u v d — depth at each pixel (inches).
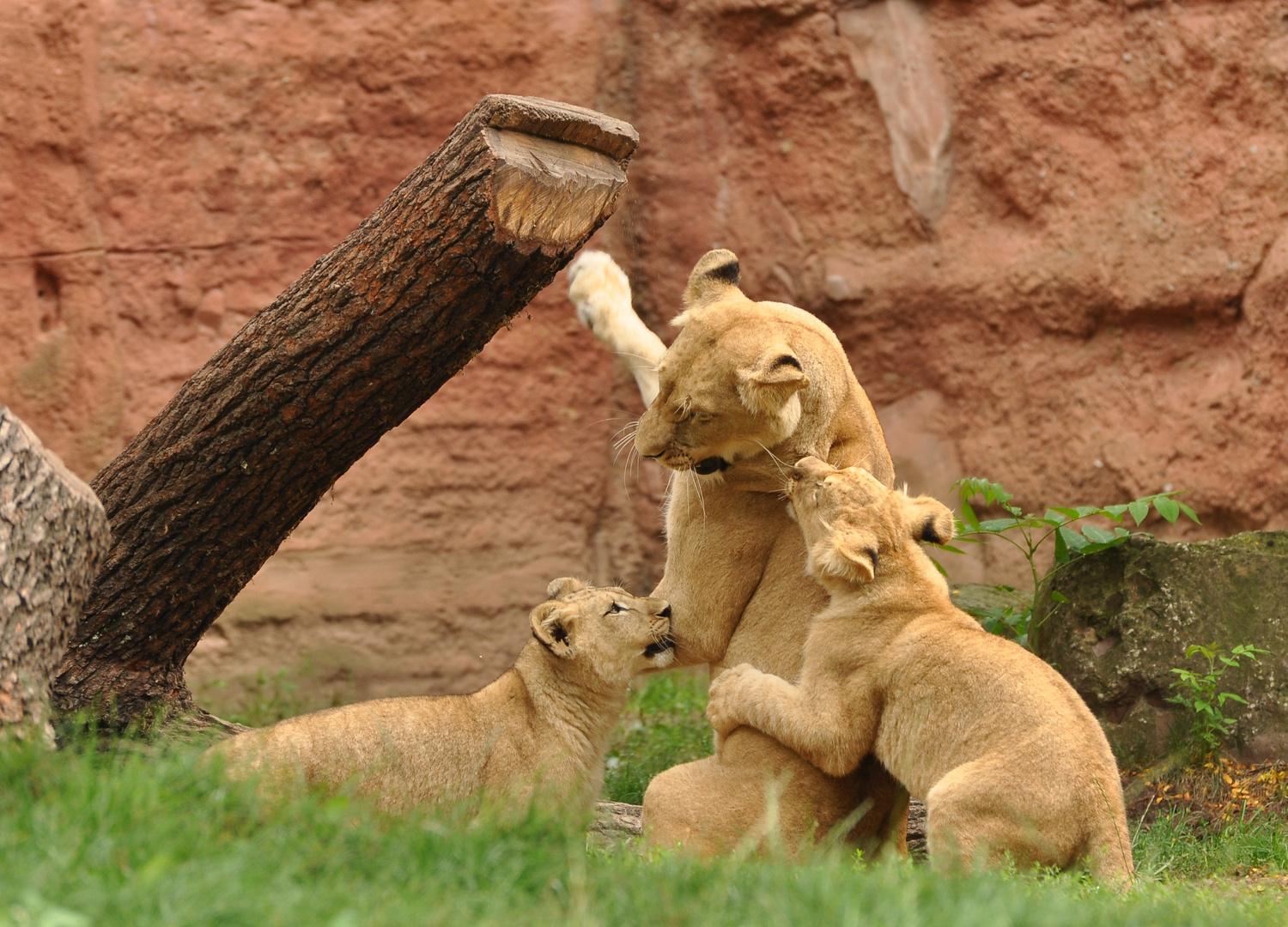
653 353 404.2
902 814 351.3
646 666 354.9
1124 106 628.7
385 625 637.9
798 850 324.5
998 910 211.3
